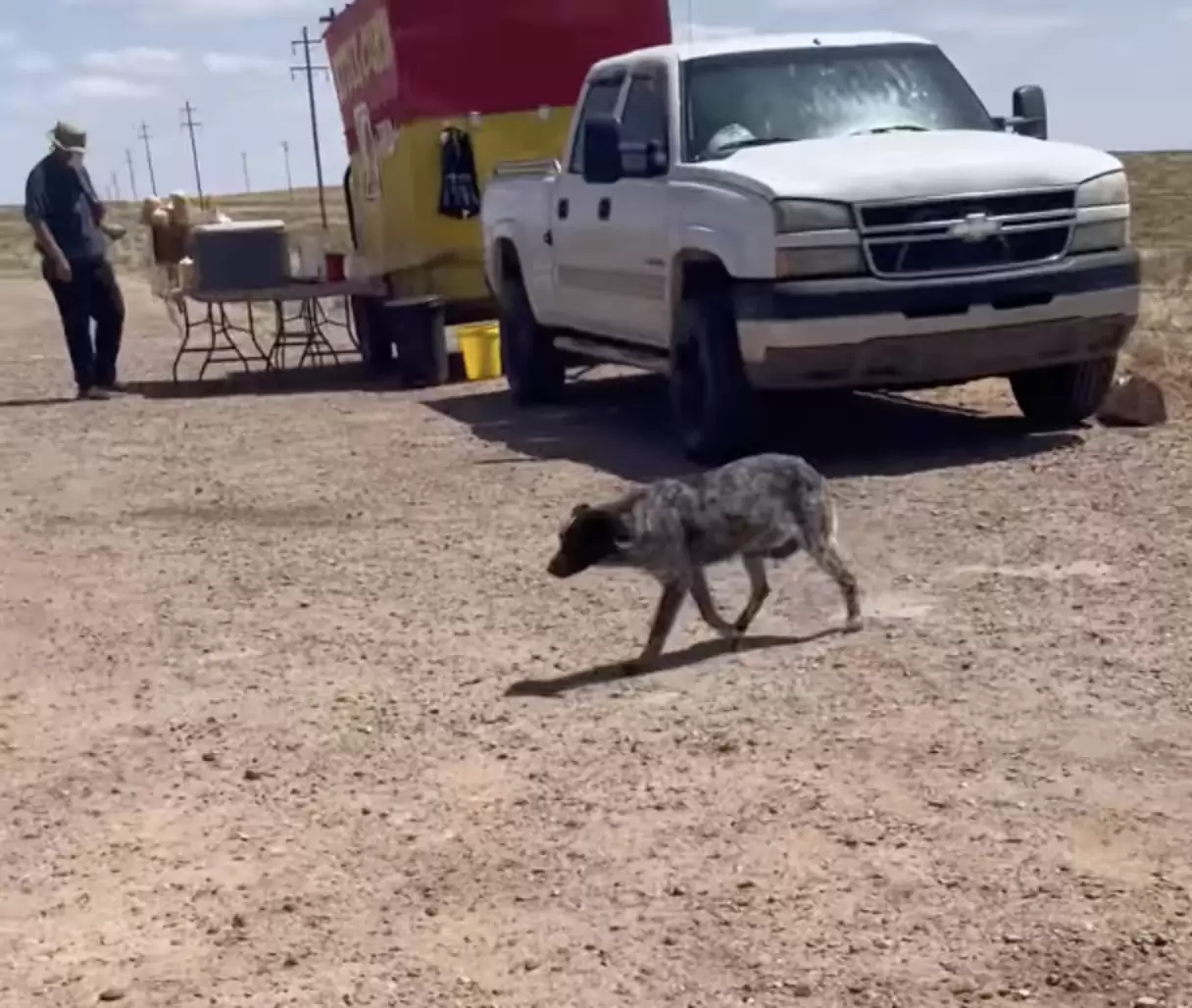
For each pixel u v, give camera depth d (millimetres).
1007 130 12547
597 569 9172
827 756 6227
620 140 12320
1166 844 5336
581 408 15062
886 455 11570
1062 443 11617
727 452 11516
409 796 6172
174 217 23453
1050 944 4738
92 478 12859
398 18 17297
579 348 13906
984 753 6152
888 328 10641
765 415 11625
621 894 5234
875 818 5648
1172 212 52406
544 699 7113
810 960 4738
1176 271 24875
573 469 11945
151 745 6922
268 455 13438
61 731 7195
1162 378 14148
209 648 8227
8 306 34844
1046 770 5969
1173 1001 4406
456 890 5359
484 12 17391
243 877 5586
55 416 16438
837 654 7398
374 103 18500
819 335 10586
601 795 6023
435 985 4750
